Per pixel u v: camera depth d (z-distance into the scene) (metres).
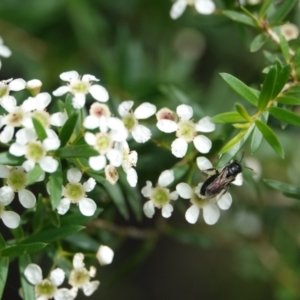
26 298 0.21
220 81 0.30
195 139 0.21
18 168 0.20
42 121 0.20
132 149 0.23
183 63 0.32
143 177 0.24
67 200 0.20
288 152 0.30
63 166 0.21
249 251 0.31
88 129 0.20
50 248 0.22
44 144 0.19
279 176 0.31
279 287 0.31
